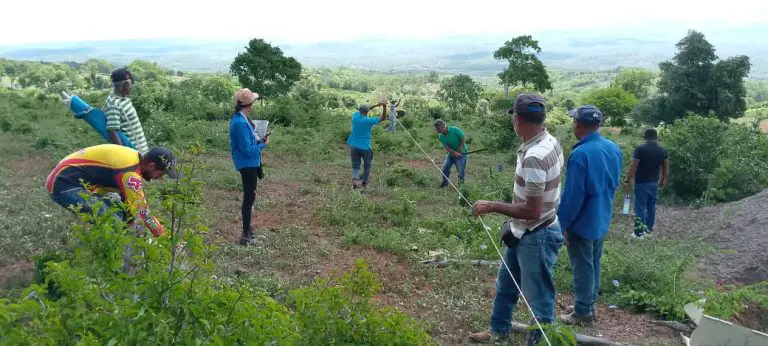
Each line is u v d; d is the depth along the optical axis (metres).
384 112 11.00
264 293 2.94
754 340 4.77
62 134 14.30
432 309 5.86
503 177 12.34
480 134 24.34
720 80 52.00
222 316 2.59
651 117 54.38
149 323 2.39
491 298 6.28
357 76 187.00
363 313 3.29
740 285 7.11
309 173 12.34
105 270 2.50
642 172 9.02
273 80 41.91
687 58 52.66
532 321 4.77
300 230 8.12
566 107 94.56
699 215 10.23
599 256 5.73
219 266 6.21
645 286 6.45
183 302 2.48
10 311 2.38
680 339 5.46
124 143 5.88
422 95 100.44
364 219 8.92
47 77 100.44
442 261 7.23
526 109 4.25
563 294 6.54
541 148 4.27
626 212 9.72
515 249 4.60
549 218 4.45
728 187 11.73
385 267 7.03
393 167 13.76
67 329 2.37
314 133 19.20
